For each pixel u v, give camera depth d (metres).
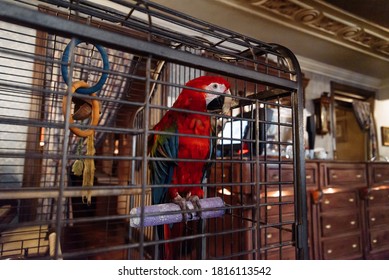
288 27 2.11
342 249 1.98
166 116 1.02
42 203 1.42
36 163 1.48
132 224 0.72
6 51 0.36
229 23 2.05
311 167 1.90
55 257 0.38
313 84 2.88
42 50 1.35
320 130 2.77
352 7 1.83
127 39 0.45
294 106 0.68
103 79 0.70
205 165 1.00
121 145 2.70
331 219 1.94
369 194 2.17
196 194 0.98
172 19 0.60
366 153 3.26
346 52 2.58
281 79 0.64
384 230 2.28
